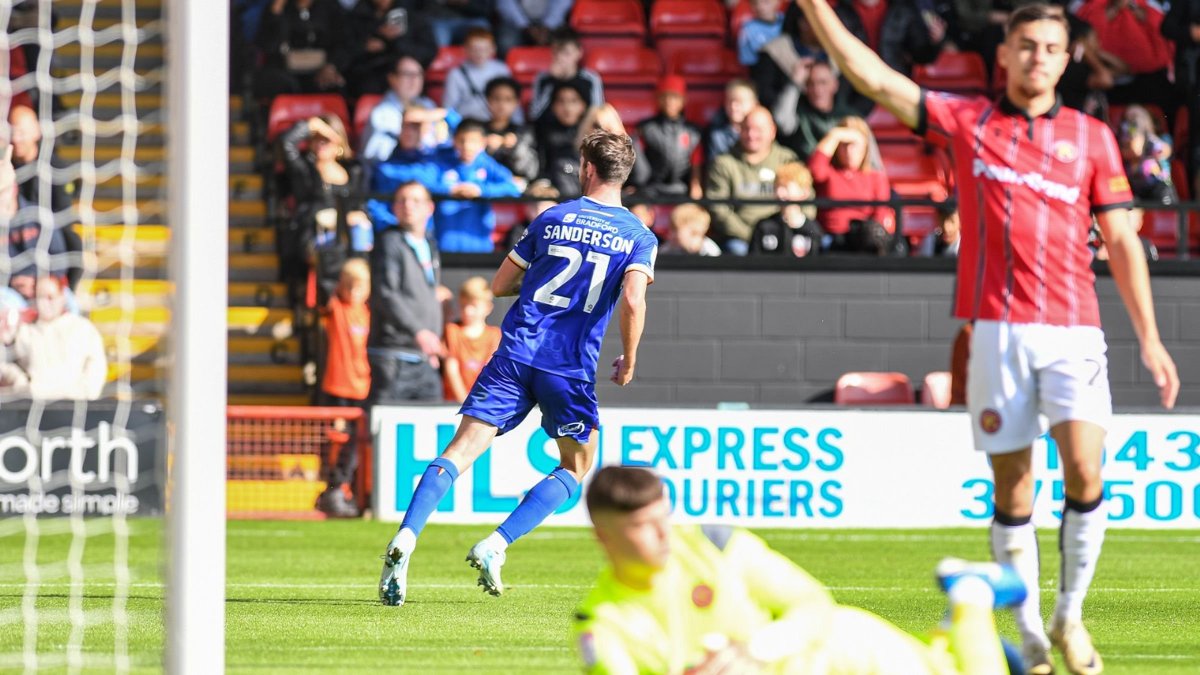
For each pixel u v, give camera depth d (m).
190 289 12.49
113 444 28.91
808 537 29.45
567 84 38.69
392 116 39.28
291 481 31.30
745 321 35.25
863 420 30.52
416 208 32.47
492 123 38.28
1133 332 35.59
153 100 42.72
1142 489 30.27
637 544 9.66
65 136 41.03
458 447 18.39
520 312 18.55
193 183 12.51
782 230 35.59
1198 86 41.38
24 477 28.59
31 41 41.53
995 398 13.87
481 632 17.69
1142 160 38.94
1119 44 42.34
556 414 18.55
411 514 17.84
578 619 10.09
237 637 17.19
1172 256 40.88
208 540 12.48
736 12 45.72
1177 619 19.38
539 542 28.17
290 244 37.81
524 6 46.00
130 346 37.72
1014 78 13.73
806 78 39.53
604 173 18.61
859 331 35.31
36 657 16.17
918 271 35.31
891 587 22.59
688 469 30.17
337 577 22.95
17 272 33.53
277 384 38.69
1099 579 23.77
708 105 44.00
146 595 21.14
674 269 35.22
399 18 44.00
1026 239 13.69
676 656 9.89
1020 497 14.10
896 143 42.53
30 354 31.47
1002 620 18.64
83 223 38.81
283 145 37.44
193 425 12.46
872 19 43.62
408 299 32.31
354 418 31.30
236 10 44.97
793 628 9.80
